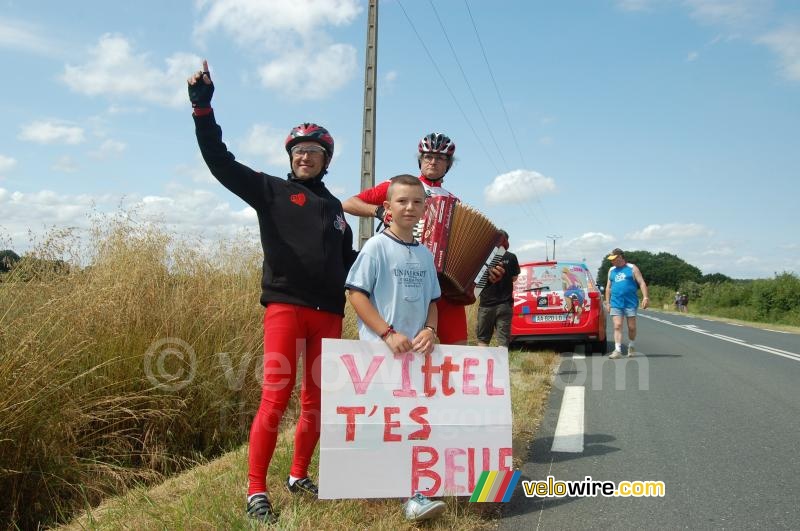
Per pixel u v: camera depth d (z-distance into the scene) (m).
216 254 6.34
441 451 3.28
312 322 3.27
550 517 3.31
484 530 3.13
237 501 3.13
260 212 3.23
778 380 8.03
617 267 10.45
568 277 10.66
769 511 3.39
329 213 3.35
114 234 5.42
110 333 4.48
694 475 4.01
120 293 4.82
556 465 4.23
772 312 36.84
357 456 3.16
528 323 10.45
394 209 3.35
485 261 3.85
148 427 4.45
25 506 3.63
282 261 3.20
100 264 5.18
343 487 3.12
